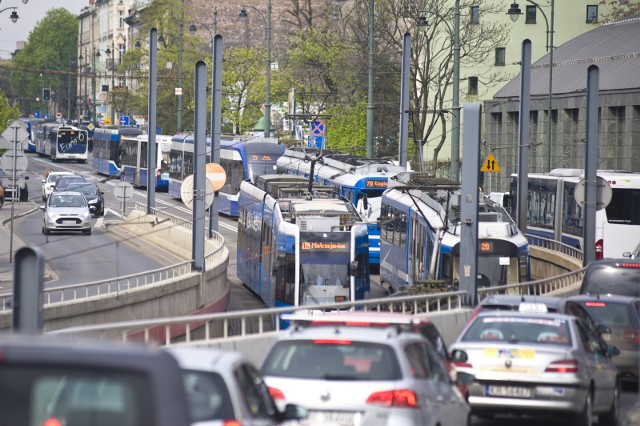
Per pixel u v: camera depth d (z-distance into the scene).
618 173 133.38
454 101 132.38
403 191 113.31
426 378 33.75
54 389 16.31
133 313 86.06
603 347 51.31
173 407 16.20
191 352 25.23
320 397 31.22
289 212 103.44
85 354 16.16
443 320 65.75
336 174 139.25
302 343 32.47
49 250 139.75
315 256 99.19
